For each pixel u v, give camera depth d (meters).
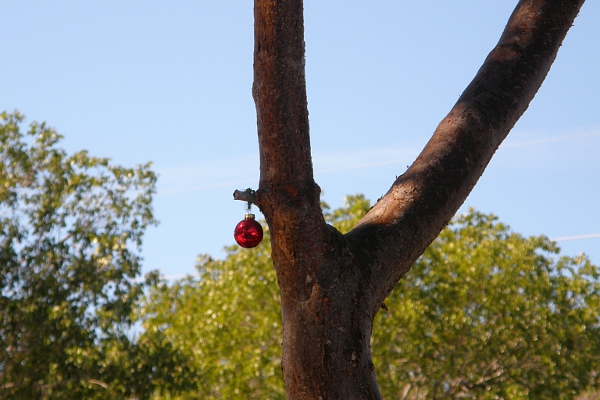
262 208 2.33
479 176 2.54
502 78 2.62
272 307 13.47
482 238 15.26
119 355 10.01
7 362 9.34
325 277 2.27
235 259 14.32
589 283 14.90
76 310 9.68
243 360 13.12
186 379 10.78
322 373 2.22
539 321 14.06
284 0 2.24
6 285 9.49
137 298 10.05
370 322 2.32
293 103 2.26
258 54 2.27
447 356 13.98
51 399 9.41
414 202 2.44
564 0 2.80
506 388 13.98
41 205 9.84
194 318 14.06
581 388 14.23
